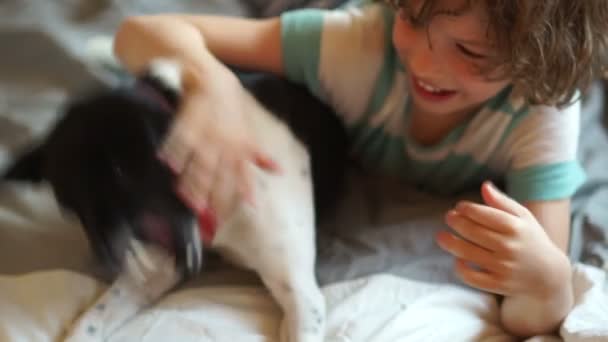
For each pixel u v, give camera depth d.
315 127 1.06
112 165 0.75
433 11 0.84
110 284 0.96
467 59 0.88
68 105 0.83
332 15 1.06
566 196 0.99
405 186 1.16
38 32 1.26
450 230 1.00
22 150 1.00
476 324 0.93
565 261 0.87
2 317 0.89
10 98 1.19
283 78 1.07
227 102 0.87
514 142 1.02
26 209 1.04
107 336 0.89
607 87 1.30
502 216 0.82
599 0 0.86
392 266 1.00
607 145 1.22
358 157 1.19
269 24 1.07
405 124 1.08
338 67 1.04
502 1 0.81
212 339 0.88
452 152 1.07
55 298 0.93
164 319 0.90
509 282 0.84
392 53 1.03
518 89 0.94
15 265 0.98
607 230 1.06
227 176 0.83
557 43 0.84
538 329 0.92
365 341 0.88
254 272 1.00
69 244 1.00
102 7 1.35
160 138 0.76
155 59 0.90
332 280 0.98
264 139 0.94
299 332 0.88
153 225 0.77
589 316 0.89
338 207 1.10
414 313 0.92
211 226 0.84
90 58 1.23
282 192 0.93
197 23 1.05
